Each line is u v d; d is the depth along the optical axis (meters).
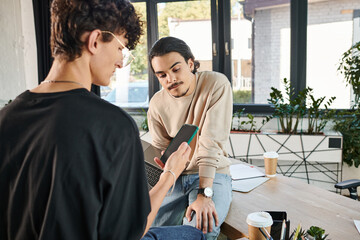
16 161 0.75
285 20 3.73
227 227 1.53
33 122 0.75
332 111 3.41
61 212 0.71
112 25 0.82
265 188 1.94
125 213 0.78
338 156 3.26
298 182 2.03
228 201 1.65
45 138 0.73
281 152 3.37
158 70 1.73
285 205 1.70
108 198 0.74
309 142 3.29
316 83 3.78
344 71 3.60
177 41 1.73
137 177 0.80
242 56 3.96
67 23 0.78
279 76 3.88
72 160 0.71
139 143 0.80
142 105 4.31
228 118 1.82
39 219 0.73
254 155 3.44
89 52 0.82
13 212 0.76
